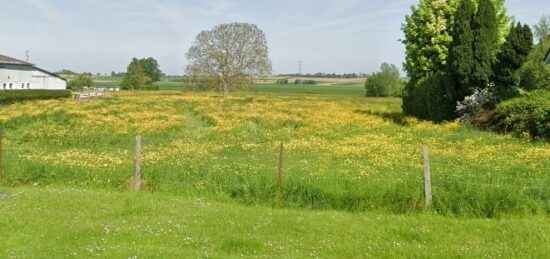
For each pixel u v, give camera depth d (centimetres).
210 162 1631
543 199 1169
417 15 4138
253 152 2011
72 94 8331
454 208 1138
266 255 831
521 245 895
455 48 3203
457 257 832
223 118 3662
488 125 2795
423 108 3672
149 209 1112
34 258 791
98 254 811
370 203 1176
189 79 8919
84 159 1661
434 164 1662
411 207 1155
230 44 8694
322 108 5159
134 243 880
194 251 842
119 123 3150
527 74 3378
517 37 3062
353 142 2348
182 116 3847
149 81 12325
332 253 856
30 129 2927
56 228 954
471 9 3200
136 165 1337
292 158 1825
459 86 3322
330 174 1402
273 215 1098
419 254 845
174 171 1407
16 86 7944
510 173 1464
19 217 1012
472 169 1530
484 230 997
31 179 1401
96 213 1070
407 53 4203
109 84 17388
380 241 932
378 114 4259
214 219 1048
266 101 6550
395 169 1576
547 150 1903
